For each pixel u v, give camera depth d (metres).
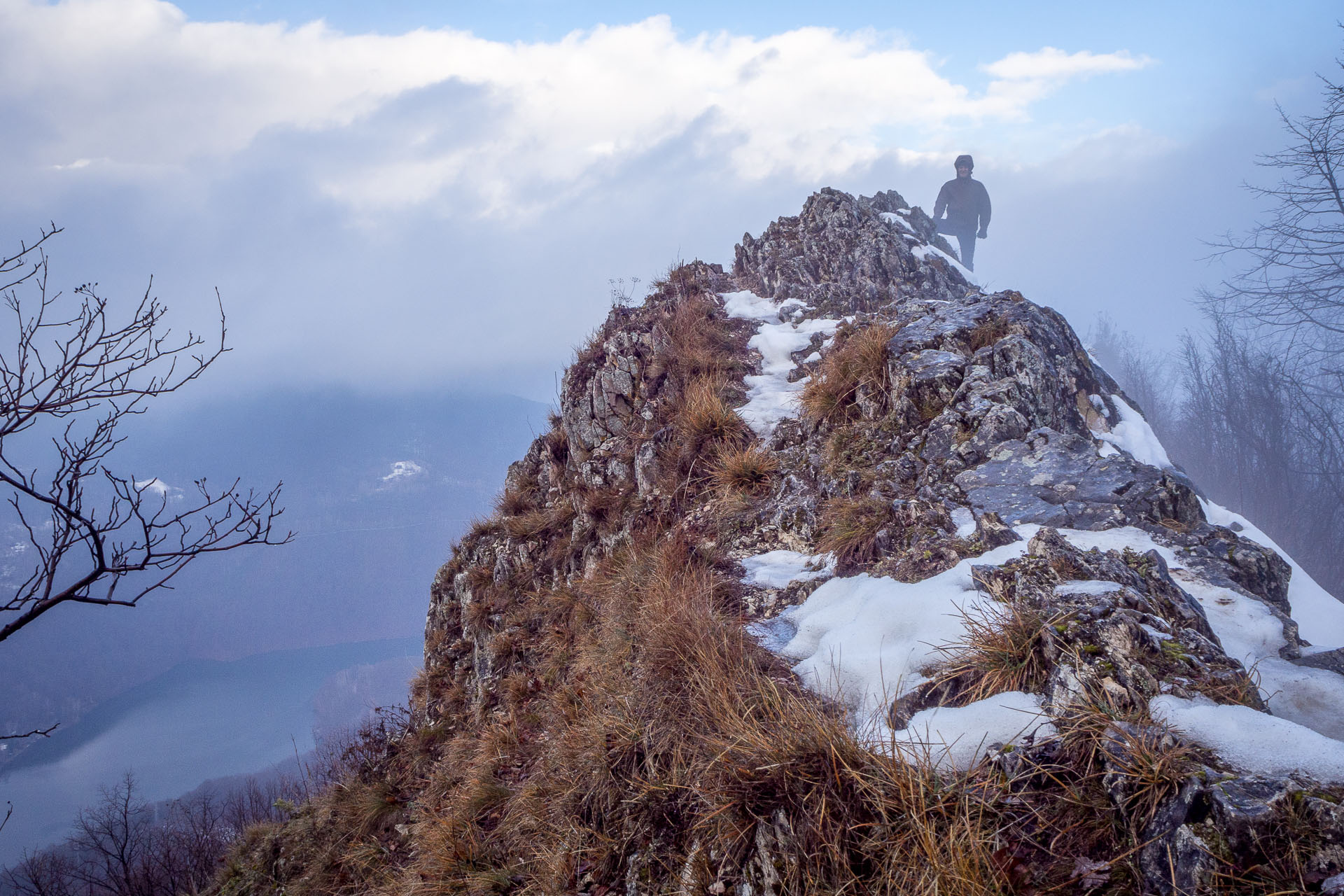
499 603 9.62
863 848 2.69
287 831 9.71
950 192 15.70
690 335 9.91
